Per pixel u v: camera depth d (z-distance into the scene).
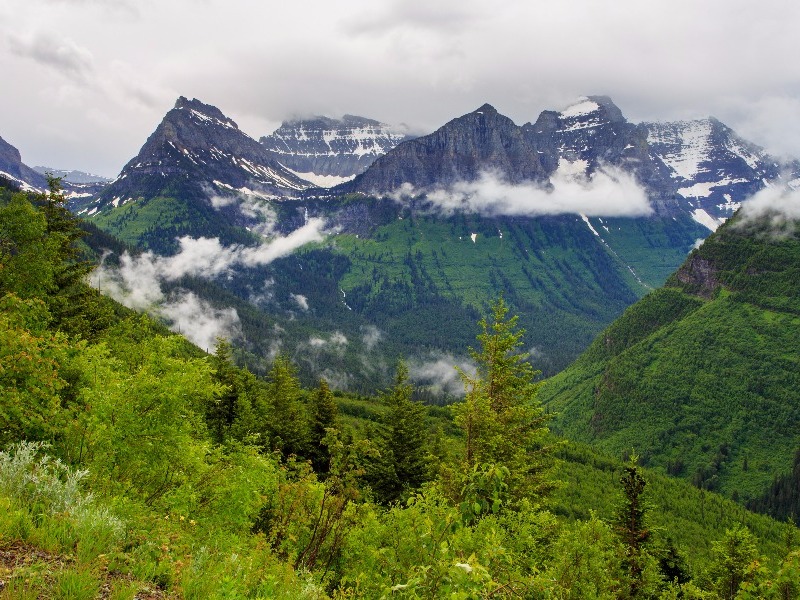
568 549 21.02
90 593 5.55
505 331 27.19
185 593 6.64
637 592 29.62
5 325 12.05
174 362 14.84
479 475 7.89
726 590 34.09
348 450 15.07
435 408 124.06
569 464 124.19
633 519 32.56
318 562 15.78
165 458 13.72
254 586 8.36
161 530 8.50
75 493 7.97
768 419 198.50
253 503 15.30
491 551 7.96
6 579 5.30
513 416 25.44
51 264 25.45
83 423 12.35
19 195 24.89
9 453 8.47
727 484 178.38
